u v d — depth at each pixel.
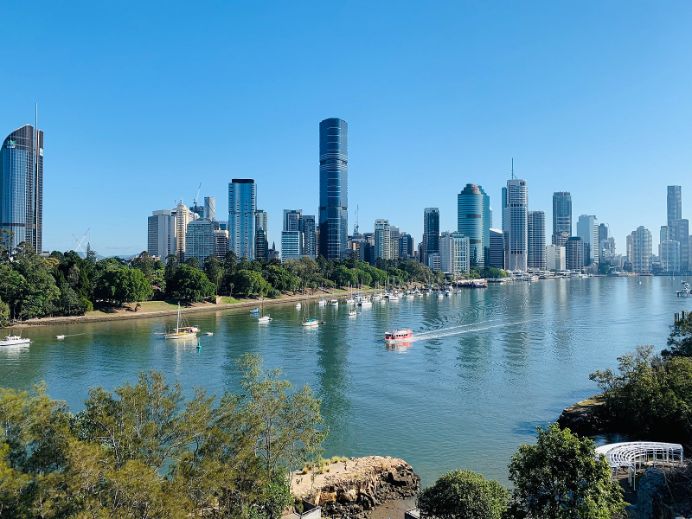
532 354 159.62
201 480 40.94
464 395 114.62
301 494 64.19
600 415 88.94
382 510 67.44
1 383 122.25
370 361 150.50
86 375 130.88
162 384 46.94
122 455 40.22
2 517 34.16
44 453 38.84
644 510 48.44
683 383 81.31
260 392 55.41
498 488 54.22
